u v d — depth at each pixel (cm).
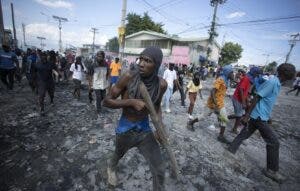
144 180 300
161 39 3177
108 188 275
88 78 683
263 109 348
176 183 304
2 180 275
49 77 561
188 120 583
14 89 818
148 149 214
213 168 359
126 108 206
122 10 1157
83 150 367
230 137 522
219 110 468
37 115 523
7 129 425
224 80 461
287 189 330
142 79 197
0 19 1634
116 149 237
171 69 685
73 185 277
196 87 639
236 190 309
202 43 3359
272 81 337
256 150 468
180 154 392
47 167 310
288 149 513
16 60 787
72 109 608
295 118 877
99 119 536
